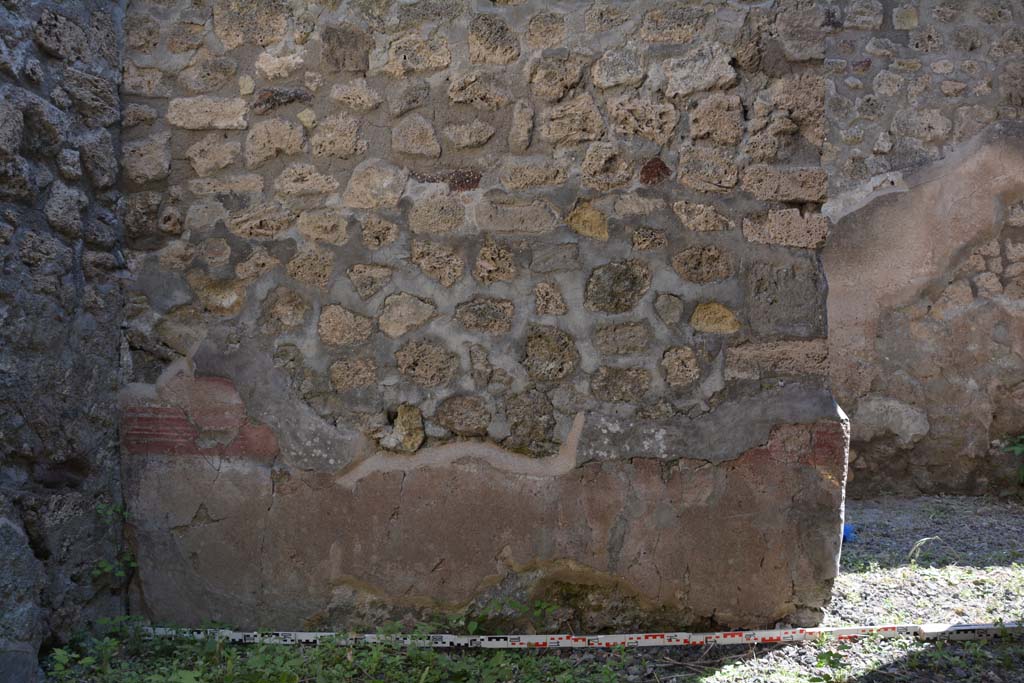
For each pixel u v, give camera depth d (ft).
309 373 9.94
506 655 9.61
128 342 10.03
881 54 17.15
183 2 9.95
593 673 9.20
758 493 9.77
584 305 9.80
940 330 17.15
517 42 9.80
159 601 10.05
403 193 9.87
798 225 9.73
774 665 9.34
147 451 10.02
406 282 9.87
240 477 9.97
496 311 9.84
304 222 9.91
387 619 9.94
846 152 17.30
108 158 9.78
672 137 9.75
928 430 17.21
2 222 8.19
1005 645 9.82
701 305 9.78
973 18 16.92
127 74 9.98
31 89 8.63
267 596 9.98
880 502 16.98
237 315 9.96
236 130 9.95
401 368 9.88
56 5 8.96
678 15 9.70
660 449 9.79
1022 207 16.92
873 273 17.28
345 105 9.87
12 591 8.21
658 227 9.76
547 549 9.86
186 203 10.00
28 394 8.59
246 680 8.77
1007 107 16.87
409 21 9.84
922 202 17.12
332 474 9.92
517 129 9.80
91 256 9.55
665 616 9.88
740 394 9.77
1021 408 16.90
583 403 9.82
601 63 9.75
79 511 9.31
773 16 9.66
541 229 9.80
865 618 10.66
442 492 9.90
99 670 8.82
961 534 14.64
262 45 9.90
